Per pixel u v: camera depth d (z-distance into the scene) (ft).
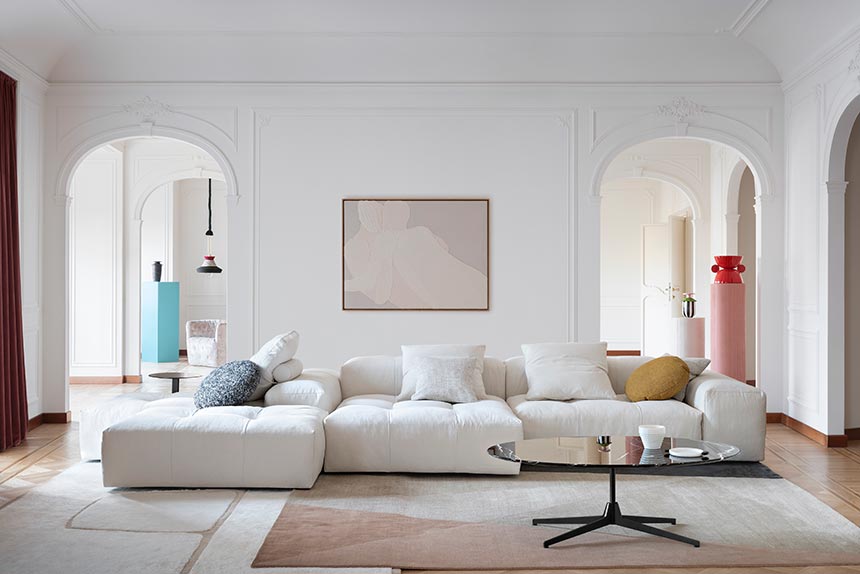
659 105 23.57
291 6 20.65
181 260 44.62
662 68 23.43
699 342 26.50
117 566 11.23
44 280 23.22
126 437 15.19
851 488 15.81
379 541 12.39
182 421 15.47
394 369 19.97
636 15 21.27
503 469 16.42
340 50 23.00
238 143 23.58
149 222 41.98
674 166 32.99
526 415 17.39
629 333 44.50
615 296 44.55
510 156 23.67
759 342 23.59
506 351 23.73
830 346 20.29
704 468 17.33
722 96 23.59
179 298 41.68
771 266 23.50
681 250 38.06
